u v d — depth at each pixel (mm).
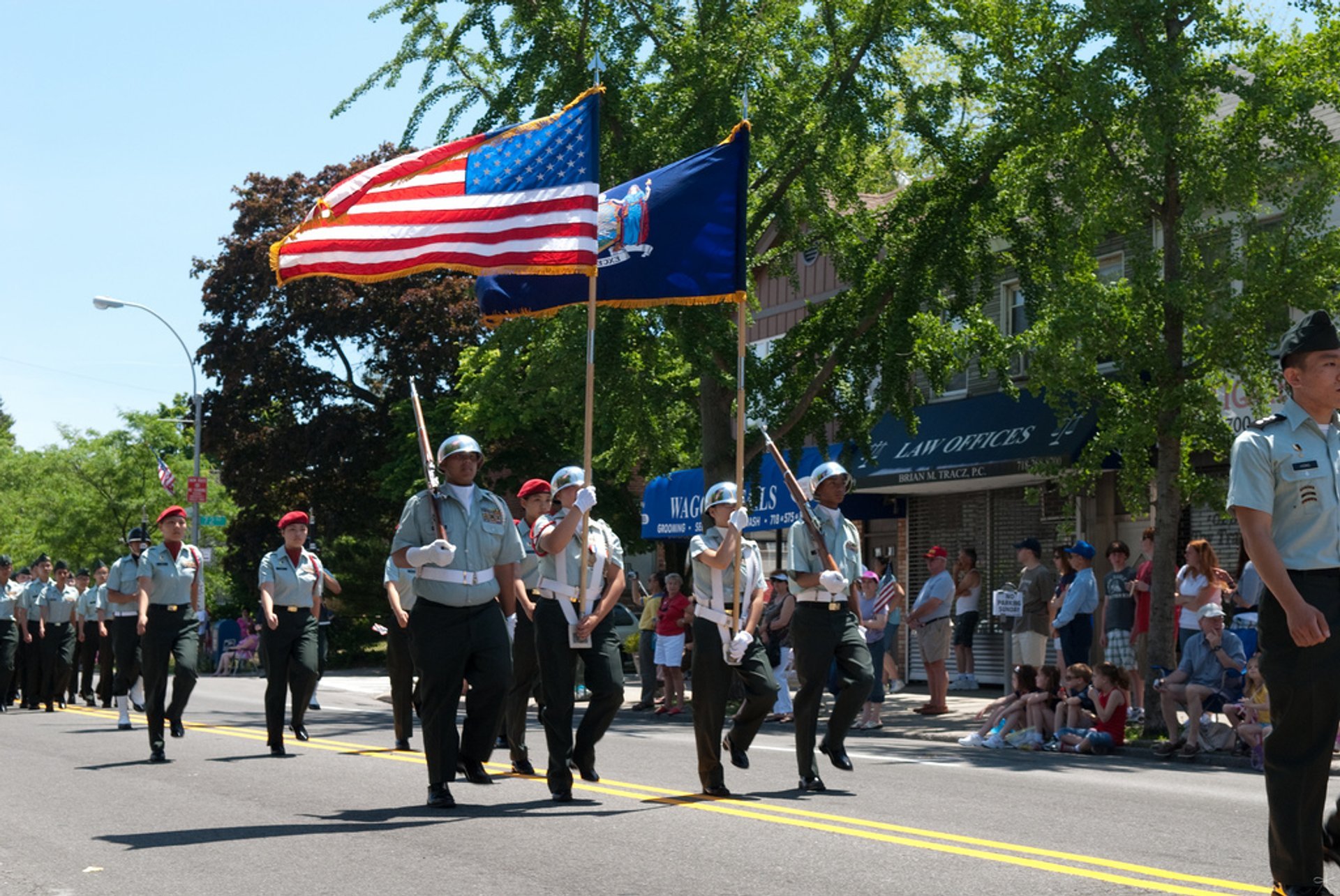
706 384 21828
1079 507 23125
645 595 24719
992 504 25359
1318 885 5207
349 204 10250
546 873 6426
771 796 9367
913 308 20141
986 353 20406
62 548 51375
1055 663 20500
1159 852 7340
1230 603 16859
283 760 11953
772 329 31031
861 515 26719
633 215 10555
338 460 39469
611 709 9320
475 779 9648
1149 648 15953
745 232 10328
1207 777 12070
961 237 19938
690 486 27688
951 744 15445
